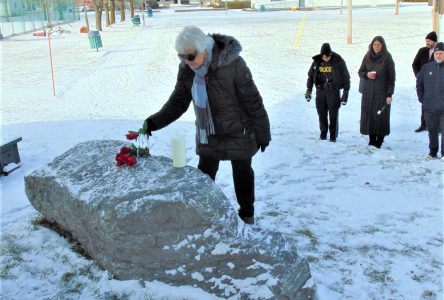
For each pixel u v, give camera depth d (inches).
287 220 180.2
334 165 250.5
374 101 295.3
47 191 154.0
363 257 152.1
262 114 143.7
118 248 126.3
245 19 1689.2
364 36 987.3
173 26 1491.1
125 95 506.3
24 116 416.8
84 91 538.0
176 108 152.1
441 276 140.8
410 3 2486.5
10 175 251.3
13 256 148.1
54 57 863.7
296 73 606.9
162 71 655.1
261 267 121.3
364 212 186.4
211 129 144.4
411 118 384.5
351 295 132.0
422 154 278.4
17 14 1547.7
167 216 121.6
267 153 277.3
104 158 152.8
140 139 150.8
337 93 303.6
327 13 1951.3
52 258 145.9
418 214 183.6
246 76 139.3
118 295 125.0
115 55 852.0
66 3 2076.8
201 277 124.0
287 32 1129.4
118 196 126.0
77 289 130.1
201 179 130.9
